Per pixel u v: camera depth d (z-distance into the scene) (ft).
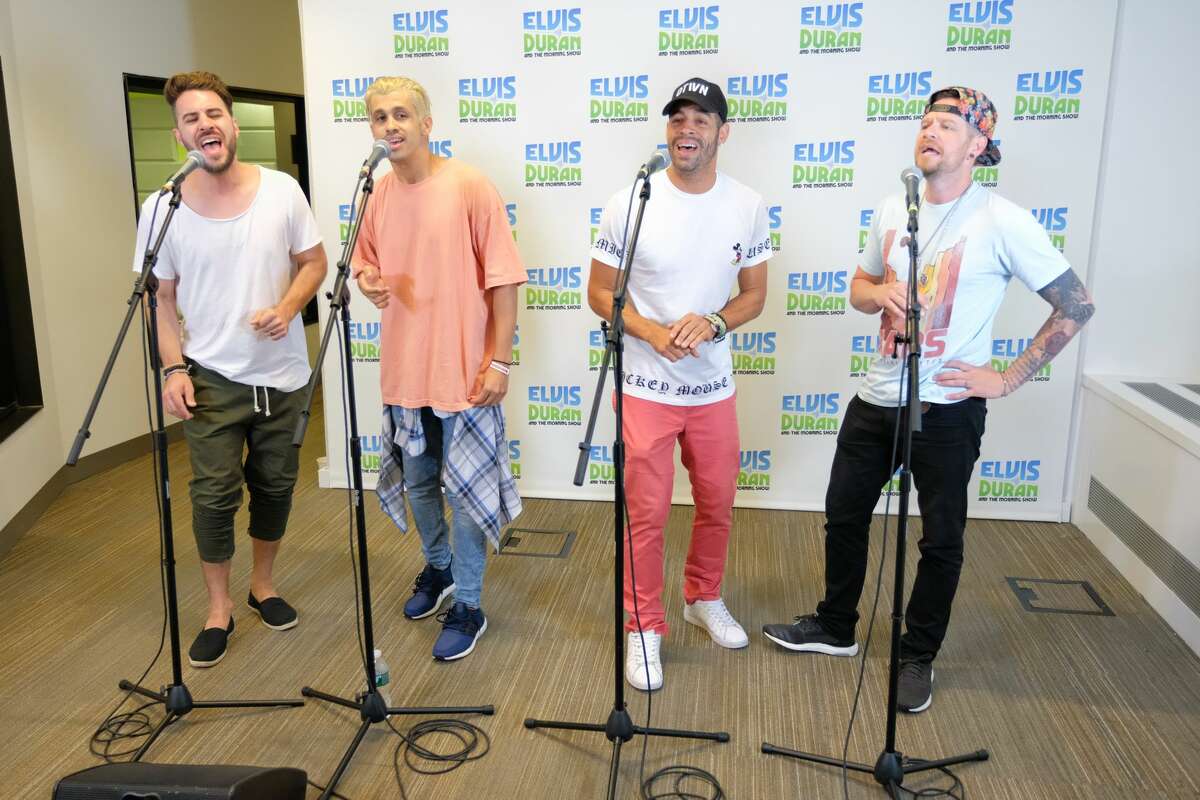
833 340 11.07
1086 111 10.06
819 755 6.95
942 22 10.08
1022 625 8.84
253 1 16.35
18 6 11.84
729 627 8.54
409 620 9.06
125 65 13.66
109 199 13.48
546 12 10.69
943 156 6.63
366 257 8.11
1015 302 10.60
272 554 9.02
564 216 11.23
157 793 5.51
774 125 10.59
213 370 8.02
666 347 7.18
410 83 7.49
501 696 7.77
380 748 7.09
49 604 9.41
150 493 12.61
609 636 8.75
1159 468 8.98
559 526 11.28
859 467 7.63
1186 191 10.12
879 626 8.84
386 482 8.52
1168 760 6.84
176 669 7.25
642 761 6.91
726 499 8.11
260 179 7.97
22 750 7.08
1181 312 10.44
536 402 11.85
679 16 10.48
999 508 11.32
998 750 6.99
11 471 10.93
